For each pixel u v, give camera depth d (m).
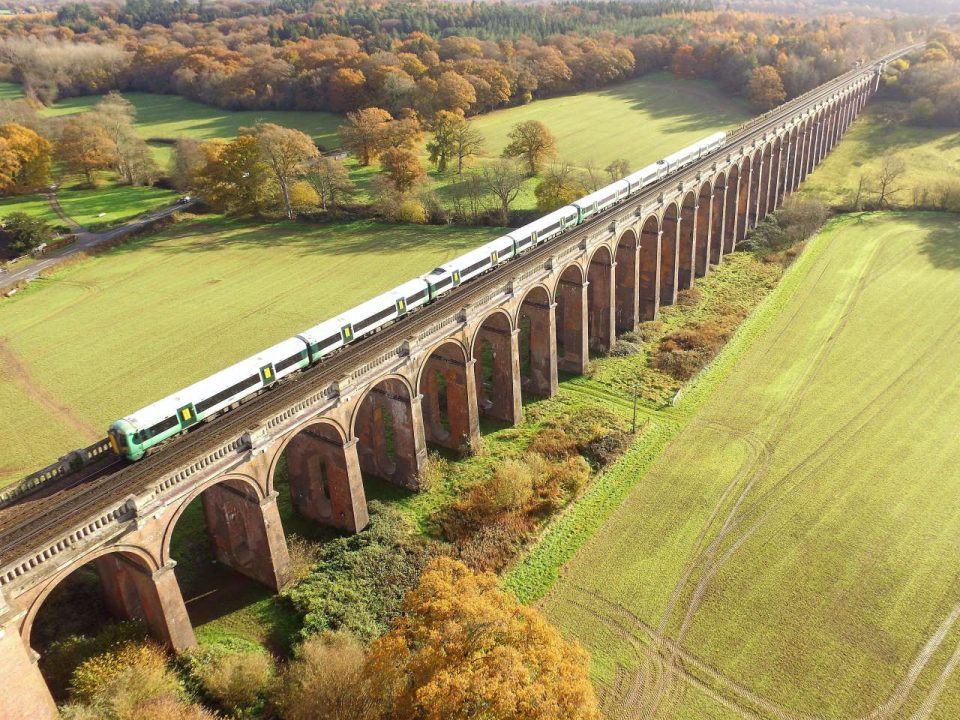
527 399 63.12
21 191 130.50
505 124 157.50
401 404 48.09
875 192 113.31
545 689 25.94
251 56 195.12
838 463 52.03
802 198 108.62
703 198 83.50
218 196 114.38
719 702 34.47
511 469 48.91
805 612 39.34
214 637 38.78
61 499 35.41
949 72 151.75
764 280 85.12
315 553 44.44
